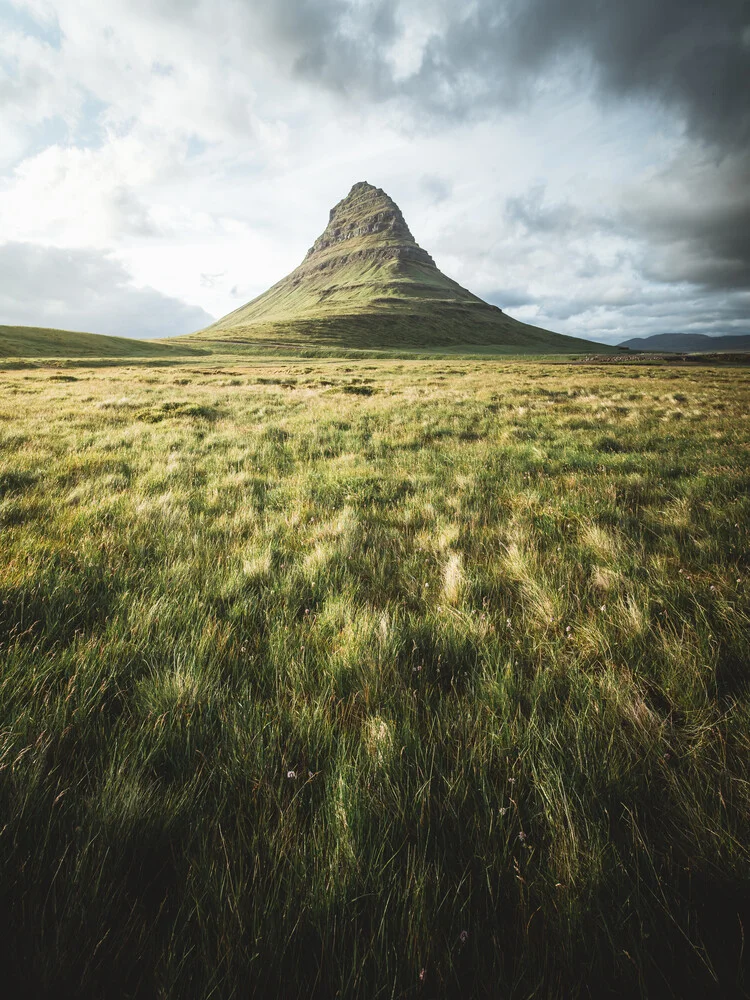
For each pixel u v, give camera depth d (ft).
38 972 3.48
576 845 4.35
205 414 41.96
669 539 12.10
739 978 3.65
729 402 49.73
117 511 15.23
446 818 4.78
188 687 6.42
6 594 8.76
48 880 4.17
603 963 3.73
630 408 44.75
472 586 9.85
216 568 10.97
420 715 6.37
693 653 7.14
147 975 3.64
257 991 3.57
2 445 26.43
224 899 4.04
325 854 4.42
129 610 8.58
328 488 18.49
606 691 6.45
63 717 5.77
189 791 5.01
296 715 6.11
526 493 17.12
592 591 9.59
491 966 3.72
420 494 17.43
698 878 4.25
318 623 8.53
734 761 5.35
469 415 39.88
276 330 513.04
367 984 3.59
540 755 5.37
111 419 38.58
